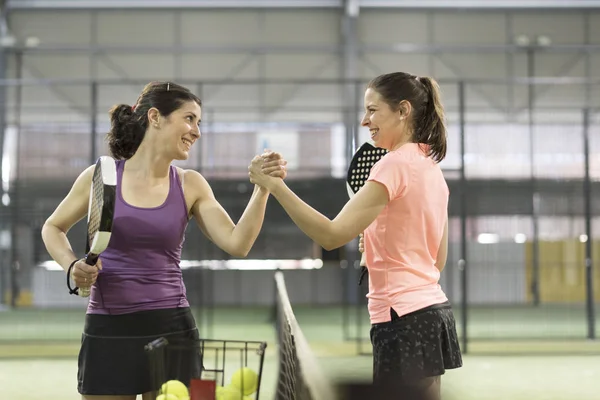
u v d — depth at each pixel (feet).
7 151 40.01
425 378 9.23
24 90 64.34
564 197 41.75
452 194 45.27
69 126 39.68
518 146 41.73
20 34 65.98
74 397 24.88
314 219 9.21
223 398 7.92
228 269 56.39
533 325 48.47
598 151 40.93
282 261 57.77
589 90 66.33
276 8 67.00
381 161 9.52
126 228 10.61
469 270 46.78
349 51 65.82
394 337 9.36
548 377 28.81
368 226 9.70
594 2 66.80
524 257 44.96
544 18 67.21
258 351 8.04
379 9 67.05
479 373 29.76
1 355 34.86
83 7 66.18
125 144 11.02
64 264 10.80
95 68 65.67
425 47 65.82
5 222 39.22
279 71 66.69
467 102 66.49
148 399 10.73
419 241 9.53
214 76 66.59
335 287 58.34
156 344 8.05
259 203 10.53
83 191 11.16
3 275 39.73
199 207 11.21
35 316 48.98
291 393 8.87
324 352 34.63
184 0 66.74
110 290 10.64
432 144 9.96
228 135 43.65
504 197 42.39
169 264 10.93
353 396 3.76
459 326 47.85
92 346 10.68
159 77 66.18
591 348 37.27
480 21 67.21
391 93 9.83
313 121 66.44
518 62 66.95
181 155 10.95
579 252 43.11
